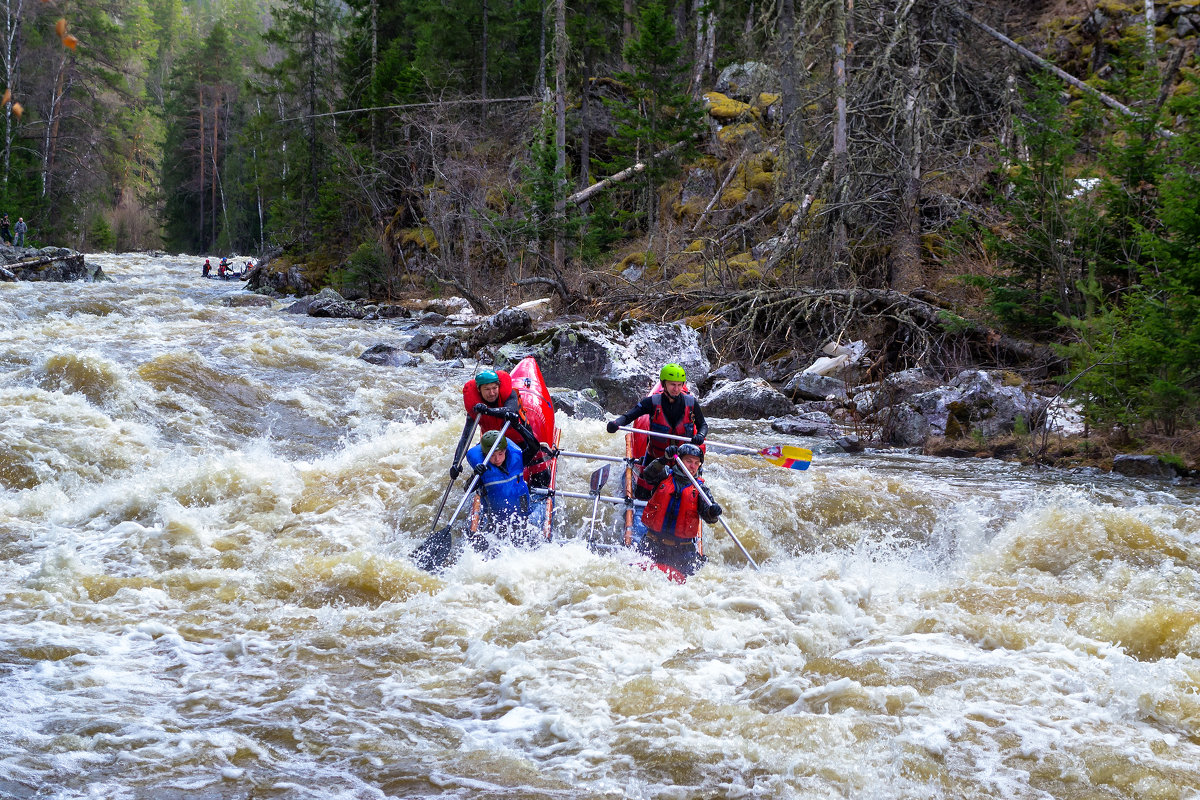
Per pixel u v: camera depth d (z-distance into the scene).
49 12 50.38
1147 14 19.61
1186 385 10.10
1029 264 13.66
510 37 34.97
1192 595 5.28
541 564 5.58
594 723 3.51
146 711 3.59
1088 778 3.10
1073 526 6.54
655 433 6.41
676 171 25.97
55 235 50.44
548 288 23.80
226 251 70.69
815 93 19.94
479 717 3.62
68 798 2.86
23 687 3.75
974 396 11.39
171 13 97.50
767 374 15.46
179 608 4.99
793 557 6.95
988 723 3.49
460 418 9.28
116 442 8.55
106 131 56.34
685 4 36.41
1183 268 10.05
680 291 18.59
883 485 8.31
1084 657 4.16
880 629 4.62
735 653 4.27
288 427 10.40
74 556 5.57
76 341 14.81
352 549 6.55
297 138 39.56
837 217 17.89
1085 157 15.61
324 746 3.34
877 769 3.13
